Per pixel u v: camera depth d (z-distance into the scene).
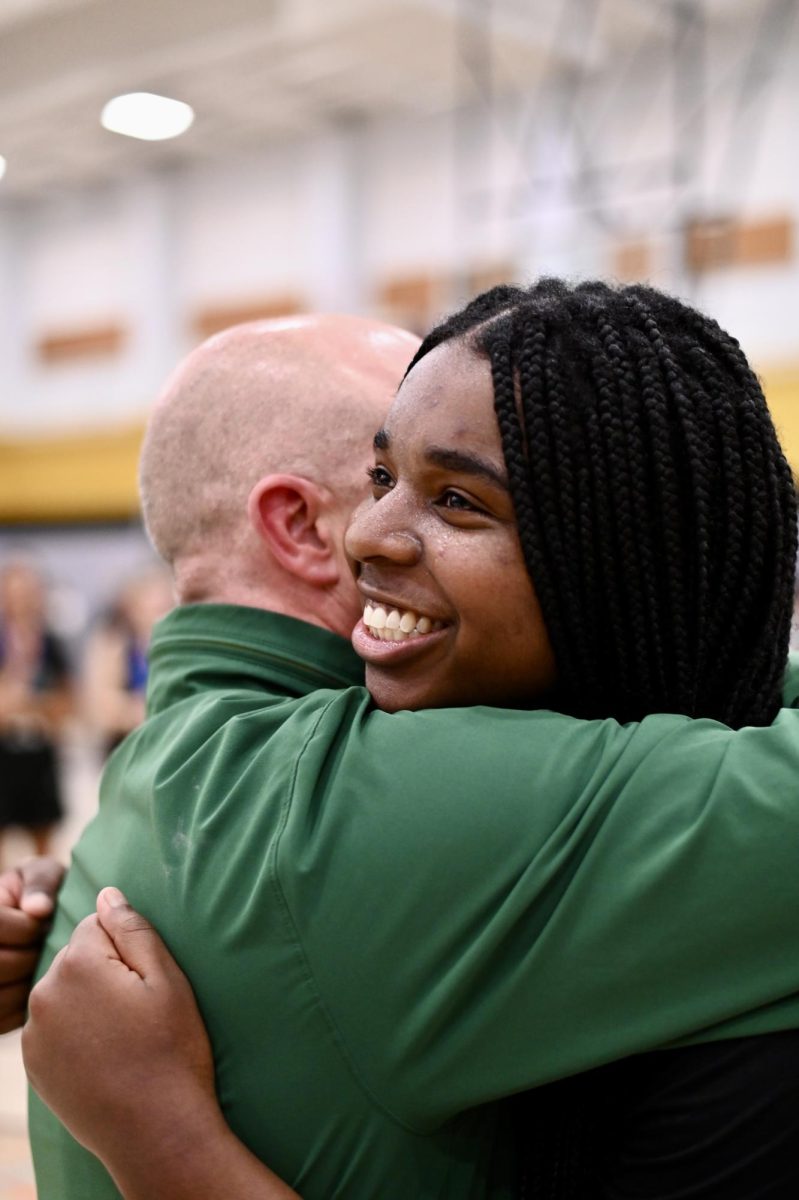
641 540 0.77
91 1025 0.79
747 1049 0.70
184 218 10.79
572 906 0.71
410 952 0.73
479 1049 0.73
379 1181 0.77
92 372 11.41
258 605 1.06
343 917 0.75
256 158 10.33
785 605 0.83
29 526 10.94
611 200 8.07
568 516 0.77
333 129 9.74
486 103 8.93
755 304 7.68
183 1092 0.77
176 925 0.82
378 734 0.79
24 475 11.12
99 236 11.37
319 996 0.76
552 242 8.38
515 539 0.77
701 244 7.61
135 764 0.96
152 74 8.53
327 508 1.07
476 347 0.80
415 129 9.39
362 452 1.08
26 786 5.81
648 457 0.77
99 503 10.56
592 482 0.77
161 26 8.23
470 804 0.74
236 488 1.08
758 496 0.79
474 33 7.75
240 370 1.10
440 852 0.73
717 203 7.75
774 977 0.68
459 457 0.77
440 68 8.48
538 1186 0.80
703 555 0.78
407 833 0.74
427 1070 0.74
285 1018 0.77
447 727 0.78
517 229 8.59
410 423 0.80
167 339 10.85
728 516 0.79
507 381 0.77
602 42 8.09
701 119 7.80
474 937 0.73
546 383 0.77
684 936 0.69
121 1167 0.77
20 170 10.95
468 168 9.05
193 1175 0.76
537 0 7.68
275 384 1.09
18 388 11.89
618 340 0.79
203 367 1.12
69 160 10.68
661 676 0.79
